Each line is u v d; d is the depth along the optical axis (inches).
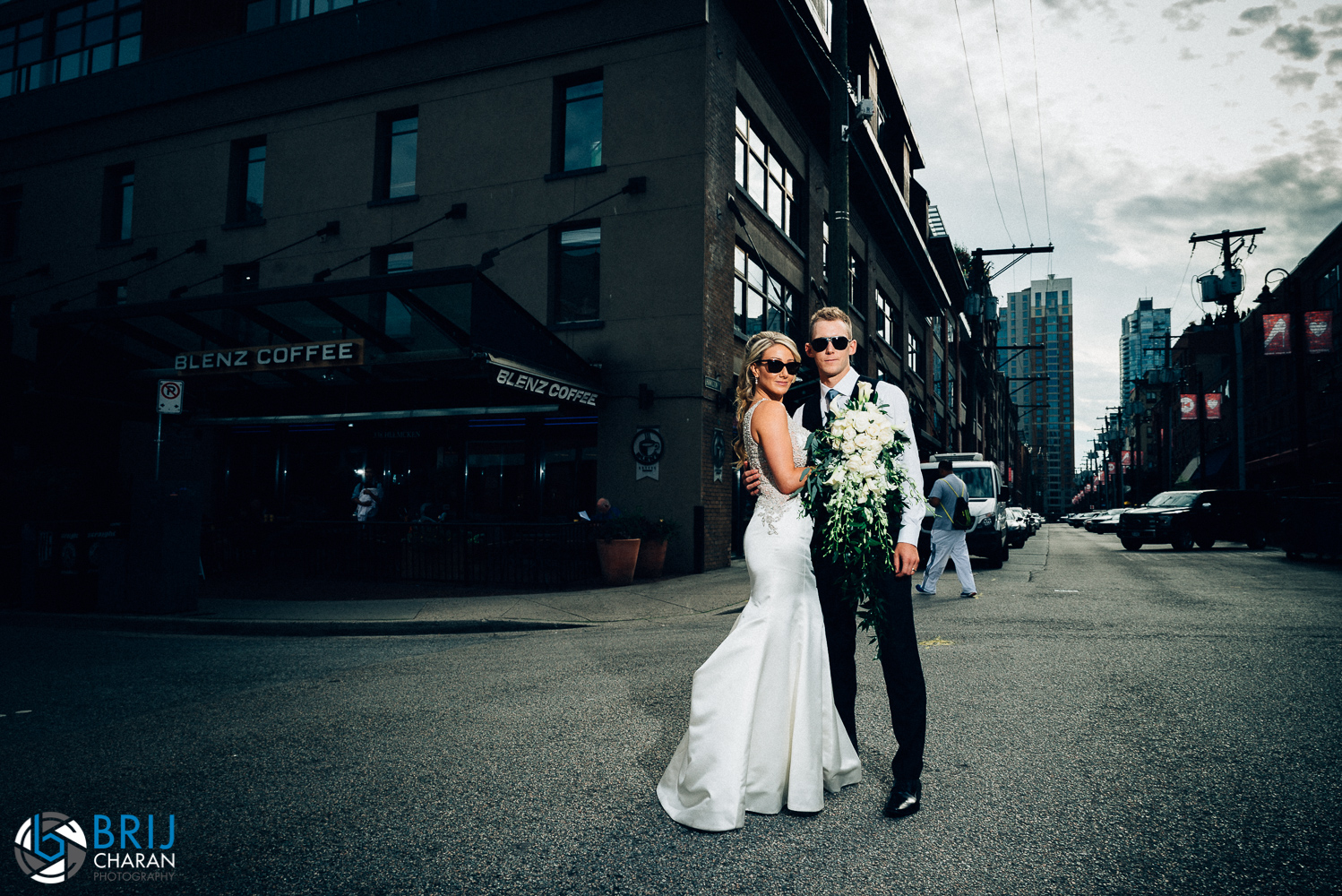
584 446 565.9
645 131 546.9
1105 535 1593.3
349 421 610.2
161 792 127.2
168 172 698.2
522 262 569.6
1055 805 113.7
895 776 112.4
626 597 394.6
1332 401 1149.1
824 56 701.3
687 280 531.2
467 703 181.8
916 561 112.8
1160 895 87.2
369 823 112.3
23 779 135.0
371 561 469.7
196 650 271.0
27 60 792.9
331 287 471.2
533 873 95.2
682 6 541.3
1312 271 1247.5
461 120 597.0
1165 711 162.1
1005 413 3129.9
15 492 482.0
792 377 111.9
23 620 346.6
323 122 641.0
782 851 99.7
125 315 532.7
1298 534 636.1
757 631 110.7
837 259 435.8
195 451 639.1
